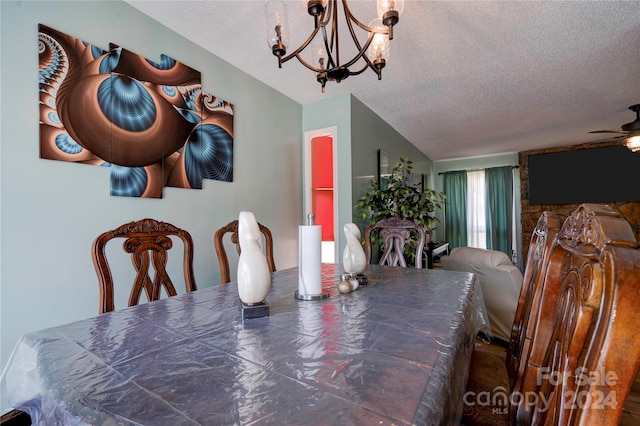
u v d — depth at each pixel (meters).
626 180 4.74
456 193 6.33
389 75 2.59
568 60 2.34
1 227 1.28
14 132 1.31
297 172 3.19
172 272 1.96
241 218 1.00
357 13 1.78
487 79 2.66
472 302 1.20
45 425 0.58
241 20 1.89
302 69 2.53
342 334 0.80
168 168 1.94
